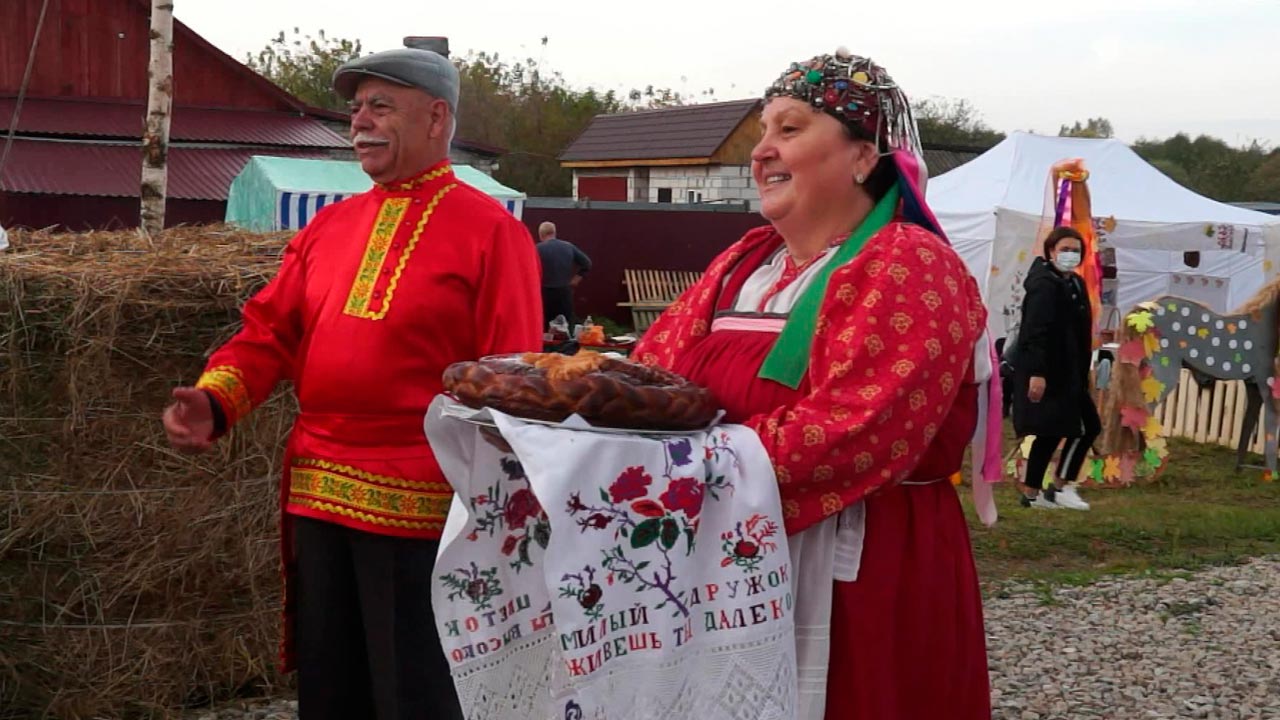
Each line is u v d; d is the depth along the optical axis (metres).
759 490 2.01
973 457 2.43
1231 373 9.45
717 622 2.01
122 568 4.00
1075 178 10.13
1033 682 4.79
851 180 2.23
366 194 3.20
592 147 30.94
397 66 3.04
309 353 3.05
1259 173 45.84
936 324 2.04
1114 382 9.34
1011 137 14.04
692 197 28.47
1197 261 15.20
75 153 17.62
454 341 3.01
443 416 2.10
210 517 4.04
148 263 4.00
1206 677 4.86
